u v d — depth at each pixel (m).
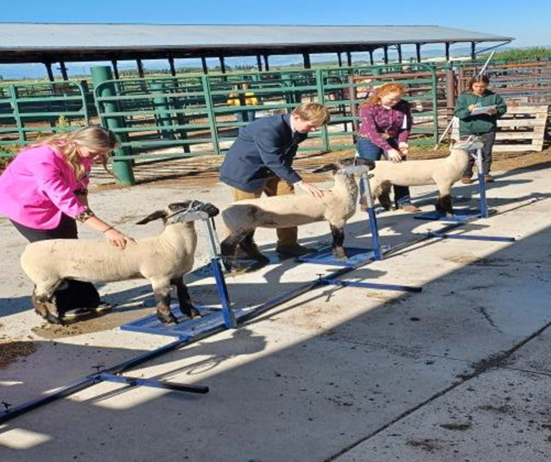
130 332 4.96
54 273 4.87
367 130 7.81
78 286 5.34
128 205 10.33
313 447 3.24
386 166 7.88
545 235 6.63
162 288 4.87
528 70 16.19
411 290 5.34
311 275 6.02
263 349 4.48
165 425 3.58
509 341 4.28
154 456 3.29
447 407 3.52
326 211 6.14
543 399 3.53
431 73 13.05
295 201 6.02
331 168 6.22
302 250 6.65
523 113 12.74
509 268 5.72
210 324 4.91
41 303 5.04
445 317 4.77
